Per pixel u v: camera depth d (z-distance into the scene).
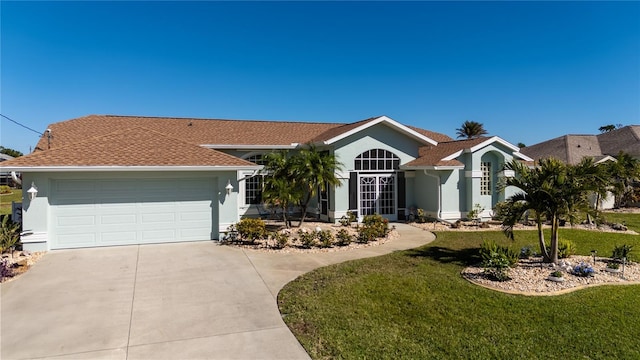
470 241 15.09
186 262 11.35
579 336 6.46
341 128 22.55
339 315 7.36
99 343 6.21
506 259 9.83
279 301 8.12
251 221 14.22
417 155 21.47
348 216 19.12
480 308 7.71
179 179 14.23
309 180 16.58
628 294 8.46
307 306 7.82
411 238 15.79
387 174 20.78
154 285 9.19
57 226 12.89
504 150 20.61
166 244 13.88
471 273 10.23
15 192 49.44
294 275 10.10
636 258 11.95
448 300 8.17
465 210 20.42
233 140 21.91
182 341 6.30
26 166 11.95
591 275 9.80
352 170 19.83
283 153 17.62
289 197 16.12
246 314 7.44
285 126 26.16
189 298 8.32
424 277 9.89
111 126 22.08
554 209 10.55
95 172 13.17
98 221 13.34
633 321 7.05
